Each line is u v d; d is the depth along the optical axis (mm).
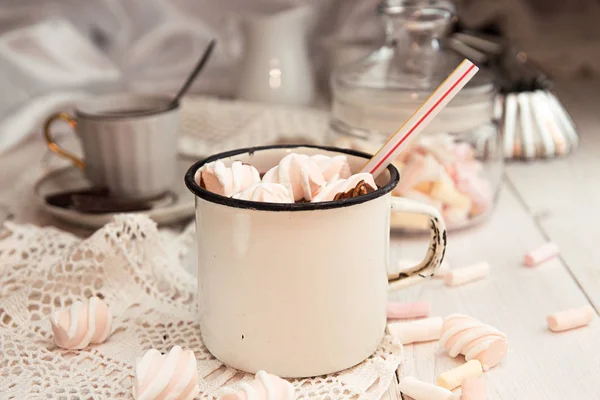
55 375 423
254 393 384
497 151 584
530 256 527
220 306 419
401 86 548
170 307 477
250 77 827
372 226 412
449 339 437
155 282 498
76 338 435
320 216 398
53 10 894
